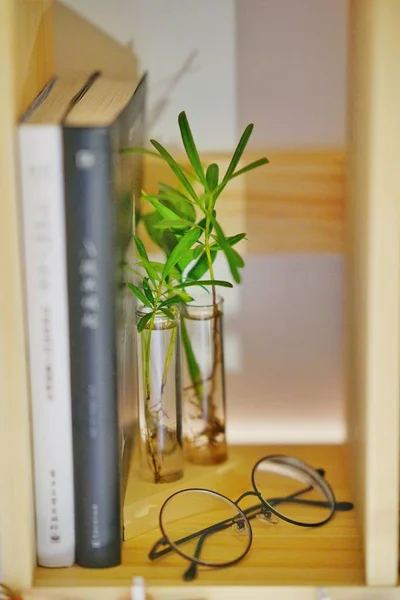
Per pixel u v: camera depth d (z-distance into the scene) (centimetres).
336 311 74
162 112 71
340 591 53
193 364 68
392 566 53
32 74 57
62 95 58
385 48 47
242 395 76
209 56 70
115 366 53
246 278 74
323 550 58
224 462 69
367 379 53
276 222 72
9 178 49
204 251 65
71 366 53
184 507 61
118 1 69
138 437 70
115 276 52
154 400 64
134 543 59
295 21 70
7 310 50
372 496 53
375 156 49
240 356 76
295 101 71
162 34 70
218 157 71
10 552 53
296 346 75
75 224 50
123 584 54
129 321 62
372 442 52
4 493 52
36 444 54
